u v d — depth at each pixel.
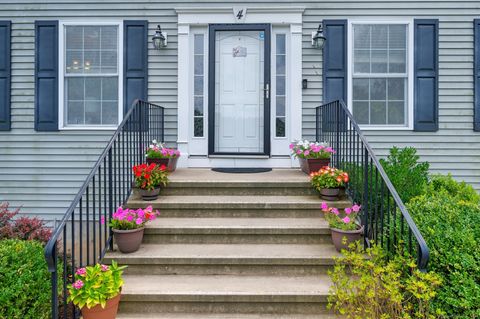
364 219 3.24
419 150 5.12
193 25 5.14
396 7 5.10
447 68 5.11
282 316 2.60
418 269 2.23
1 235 3.36
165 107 5.20
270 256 2.98
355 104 5.16
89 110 5.21
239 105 5.20
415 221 2.82
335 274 2.47
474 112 5.10
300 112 5.11
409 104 5.11
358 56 5.15
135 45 5.16
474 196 3.96
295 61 5.11
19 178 5.20
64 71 5.20
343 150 4.12
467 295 2.22
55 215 5.18
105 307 2.35
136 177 3.69
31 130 5.20
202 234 3.32
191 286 2.74
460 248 2.47
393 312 2.17
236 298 2.62
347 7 5.11
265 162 5.16
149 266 2.97
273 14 5.09
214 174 4.50
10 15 5.19
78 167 5.18
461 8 5.09
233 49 5.17
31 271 2.60
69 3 5.16
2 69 5.18
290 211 3.63
